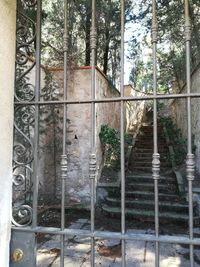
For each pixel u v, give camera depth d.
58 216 5.02
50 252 3.42
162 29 5.79
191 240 1.27
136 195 5.71
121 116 1.44
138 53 8.11
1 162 1.39
